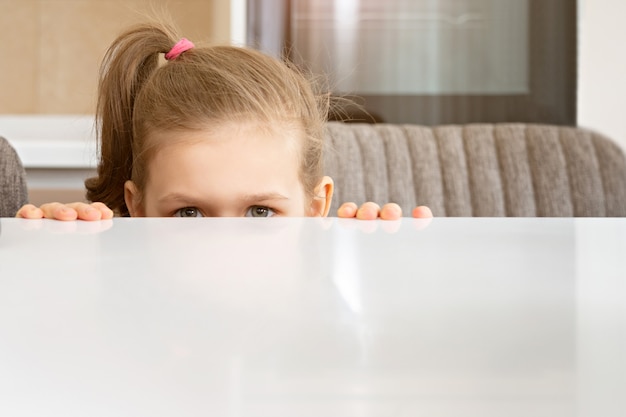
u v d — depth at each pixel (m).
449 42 1.85
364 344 0.15
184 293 0.20
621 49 1.79
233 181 0.75
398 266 0.24
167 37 0.96
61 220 0.38
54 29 2.20
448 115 1.85
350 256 0.26
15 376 0.13
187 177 0.75
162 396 0.12
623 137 1.80
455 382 0.13
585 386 0.12
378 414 0.11
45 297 0.19
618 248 0.29
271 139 0.79
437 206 1.37
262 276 0.22
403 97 1.85
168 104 0.79
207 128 0.76
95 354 0.15
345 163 1.36
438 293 0.20
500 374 0.13
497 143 1.42
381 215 0.41
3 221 0.38
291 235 0.32
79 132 2.12
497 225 0.37
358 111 1.85
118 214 0.94
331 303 0.19
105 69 0.98
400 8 1.84
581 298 0.20
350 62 1.84
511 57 1.83
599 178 1.39
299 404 0.12
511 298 0.19
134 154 0.84
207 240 0.30
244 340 0.15
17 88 2.21
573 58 1.80
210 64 0.86
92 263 0.24
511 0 1.82
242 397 0.12
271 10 1.78
